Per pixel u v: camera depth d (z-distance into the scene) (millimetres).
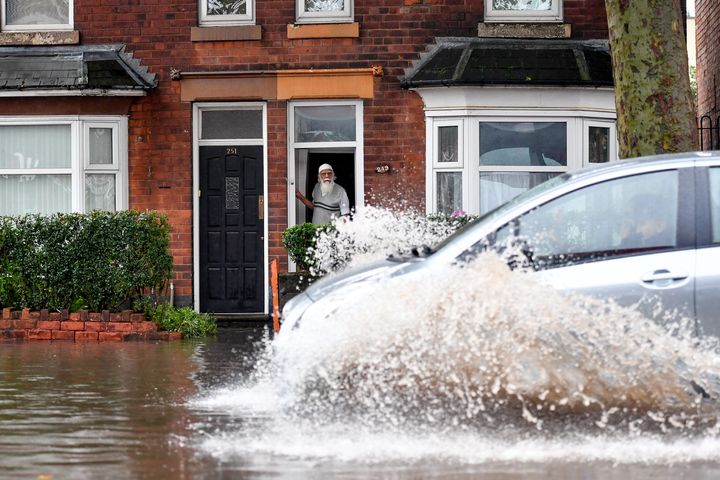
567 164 22781
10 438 10617
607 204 10836
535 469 9086
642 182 10875
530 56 22781
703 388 10320
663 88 16500
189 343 19594
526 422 10469
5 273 20547
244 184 23656
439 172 22953
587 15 23266
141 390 13719
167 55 23500
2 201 23672
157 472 9125
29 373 15320
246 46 23406
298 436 10516
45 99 23266
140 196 23531
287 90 23312
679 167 10898
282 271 23281
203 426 11188
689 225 10727
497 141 22844
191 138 23438
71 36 23547
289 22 23375
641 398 10352
